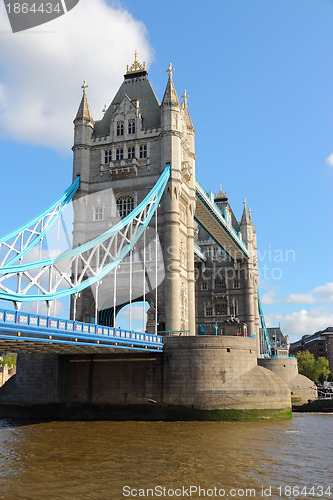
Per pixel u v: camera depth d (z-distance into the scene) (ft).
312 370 447.83
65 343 112.68
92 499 66.13
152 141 198.39
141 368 157.28
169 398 152.25
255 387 153.38
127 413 155.12
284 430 133.08
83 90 214.48
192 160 213.05
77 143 205.36
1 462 87.71
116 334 130.72
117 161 198.90
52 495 67.67
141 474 79.87
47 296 116.37
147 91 213.05
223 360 153.58
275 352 359.25
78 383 162.30
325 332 639.35
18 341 109.09
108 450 99.40
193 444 106.93
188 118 220.64
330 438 120.37
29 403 167.32
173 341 156.04
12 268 106.32
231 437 117.50
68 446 103.81
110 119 211.82
